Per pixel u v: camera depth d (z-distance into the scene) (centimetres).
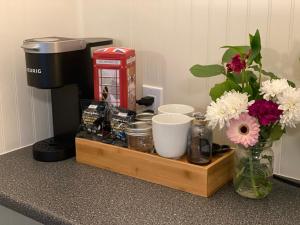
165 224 90
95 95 127
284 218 93
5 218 125
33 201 101
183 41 126
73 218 93
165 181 108
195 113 113
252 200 102
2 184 111
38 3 134
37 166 122
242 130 95
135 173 113
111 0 140
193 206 98
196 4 121
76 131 130
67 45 121
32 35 134
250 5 112
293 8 105
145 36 135
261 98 98
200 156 104
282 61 109
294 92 91
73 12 147
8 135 132
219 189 108
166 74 132
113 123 120
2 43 126
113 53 121
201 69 107
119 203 100
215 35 119
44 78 119
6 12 125
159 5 129
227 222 91
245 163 102
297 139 111
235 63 97
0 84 127
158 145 107
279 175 115
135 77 132
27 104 136
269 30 110
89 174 117
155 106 136
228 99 94
